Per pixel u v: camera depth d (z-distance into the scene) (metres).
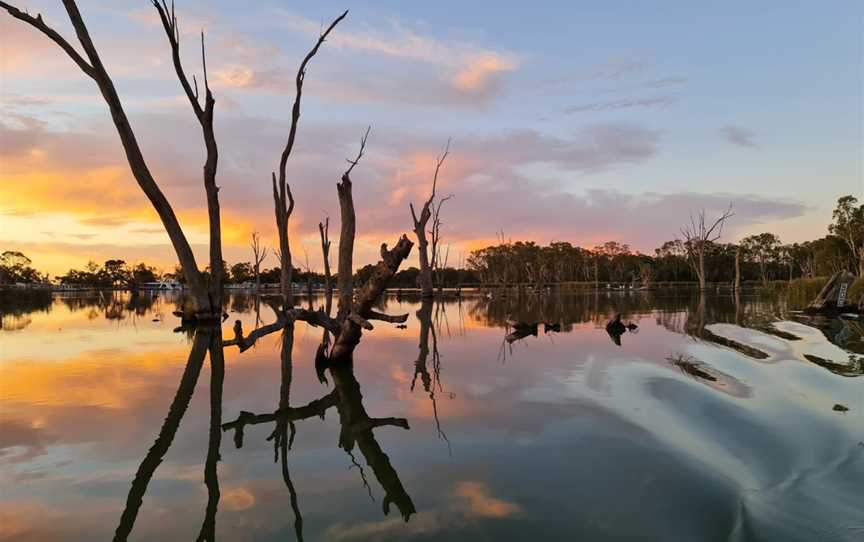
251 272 116.75
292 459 5.81
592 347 14.05
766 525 4.04
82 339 17.77
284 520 4.29
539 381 9.68
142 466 5.65
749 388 8.66
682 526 4.04
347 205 17.75
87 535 4.11
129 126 21.22
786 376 9.55
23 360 12.95
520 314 28.52
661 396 8.21
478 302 44.75
